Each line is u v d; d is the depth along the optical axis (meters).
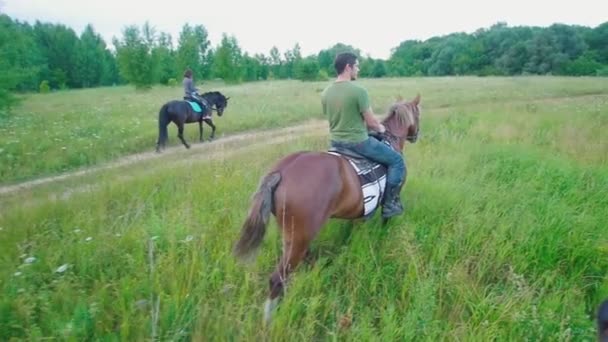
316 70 58.88
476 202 6.27
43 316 3.71
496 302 4.12
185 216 5.43
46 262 4.54
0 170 9.88
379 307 4.12
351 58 4.63
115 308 3.86
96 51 68.50
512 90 30.12
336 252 5.09
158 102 25.11
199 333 3.50
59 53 64.19
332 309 4.05
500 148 9.38
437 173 7.53
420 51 117.38
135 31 40.88
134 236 5.05
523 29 97.75
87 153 11.54
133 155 12.19
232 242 5.02
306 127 16.50
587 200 6.71
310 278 4.36
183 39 56.44
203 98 14.33
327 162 4.34
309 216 4.11
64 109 22.47
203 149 12.68
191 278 4.24
